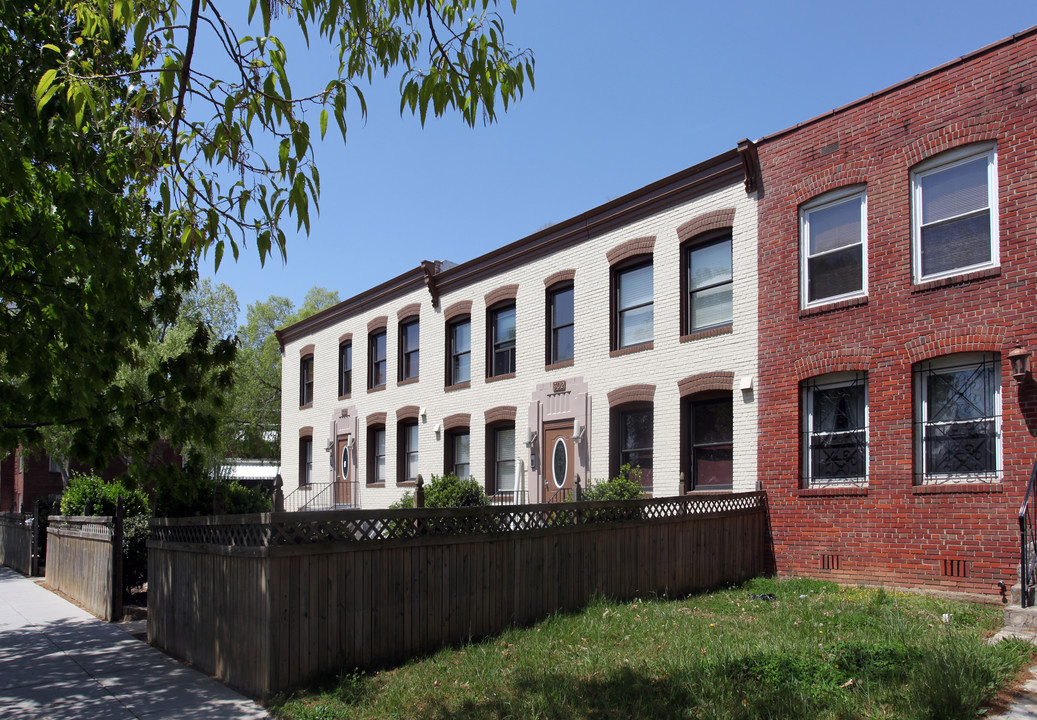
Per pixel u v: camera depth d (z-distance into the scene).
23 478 36.84
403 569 8.41
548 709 6.14
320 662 7.66
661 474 14.99
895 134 11.98
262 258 5.82
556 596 9.93
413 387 22.12
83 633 11.09
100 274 7.83
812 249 13.06
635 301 16.16
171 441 9.20
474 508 9.13
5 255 7.62
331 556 7.85
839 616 8.96
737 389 13.79
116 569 12.18
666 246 15.38
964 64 11.27
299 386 28.31
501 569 9.36
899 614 8.88
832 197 12.80
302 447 27.94
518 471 17.94
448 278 21.05
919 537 11.15
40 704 7.38
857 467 12.16
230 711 7.02
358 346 24.89
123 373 22.39
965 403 11.00
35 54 7.67
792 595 10.87
